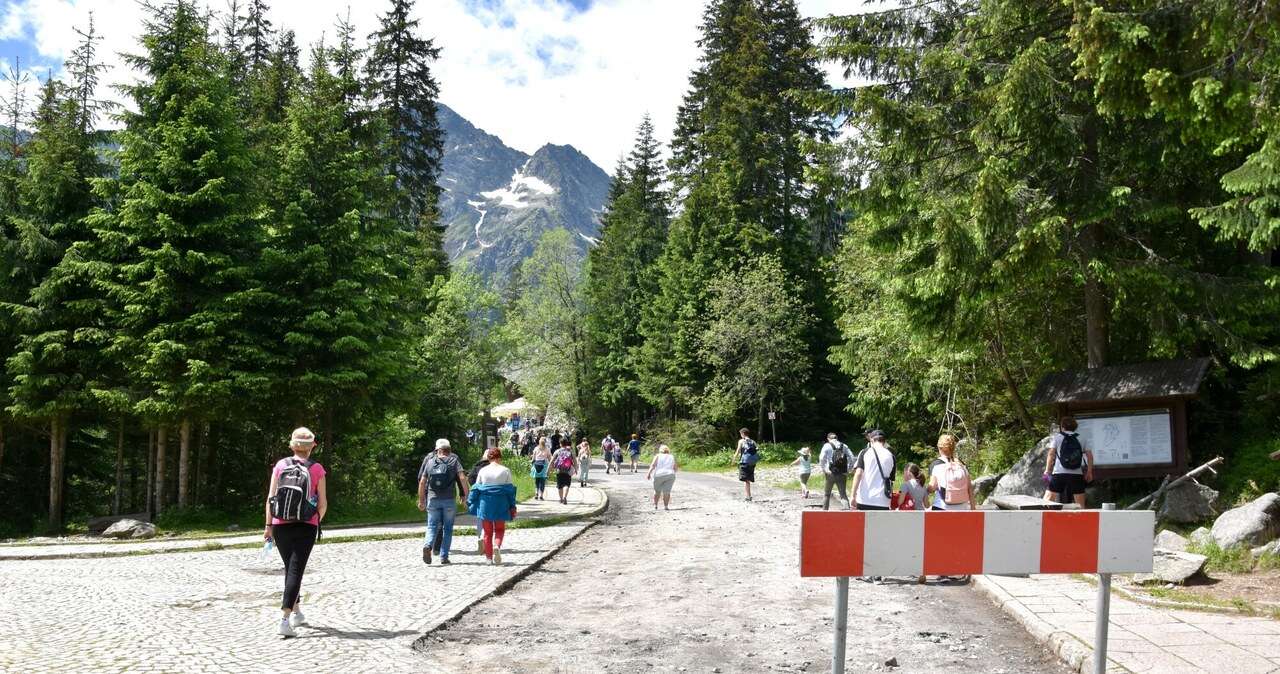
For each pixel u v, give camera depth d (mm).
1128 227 15805
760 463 42906
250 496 24031
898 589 10562
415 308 26391
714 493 28922
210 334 20078
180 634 7902
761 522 19234
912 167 16016
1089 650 6906
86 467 25281
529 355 64125
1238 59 7500
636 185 65000
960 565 5383
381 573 11969
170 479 24703
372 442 27938
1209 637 7305
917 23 16938
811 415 49688
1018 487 15094
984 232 13617
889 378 29141
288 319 21078
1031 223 13805
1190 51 7844
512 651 7531
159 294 20156
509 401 79688
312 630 8109
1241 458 14773
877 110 15328
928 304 15609
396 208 35812
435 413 35875
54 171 21516
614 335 63312
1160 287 14258
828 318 49844
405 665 6859
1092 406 14719
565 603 9883
